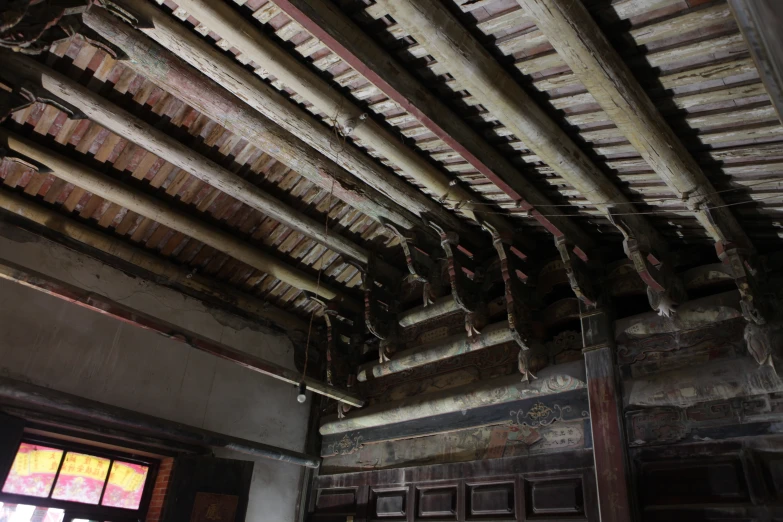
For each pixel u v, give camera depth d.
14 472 6.68
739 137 3.94
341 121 5.36
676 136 4.02
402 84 4.44
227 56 5.25
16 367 6.68
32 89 5.54
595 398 5.90
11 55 5.32
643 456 5.45
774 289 5.15
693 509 4.97
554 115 4.48
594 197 5.10
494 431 6.96
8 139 6.31
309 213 8.25
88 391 7.22
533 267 7.28
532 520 6.10
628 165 4.74
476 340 7.46
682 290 5.81
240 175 7.55
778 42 1.15
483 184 6.00
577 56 3.39
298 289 9.53
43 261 7.23
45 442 7.00
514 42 3.88
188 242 8.38
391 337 8.69
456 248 7.31
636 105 3.66
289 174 7.72
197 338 5.92
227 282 9.09
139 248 8.17
